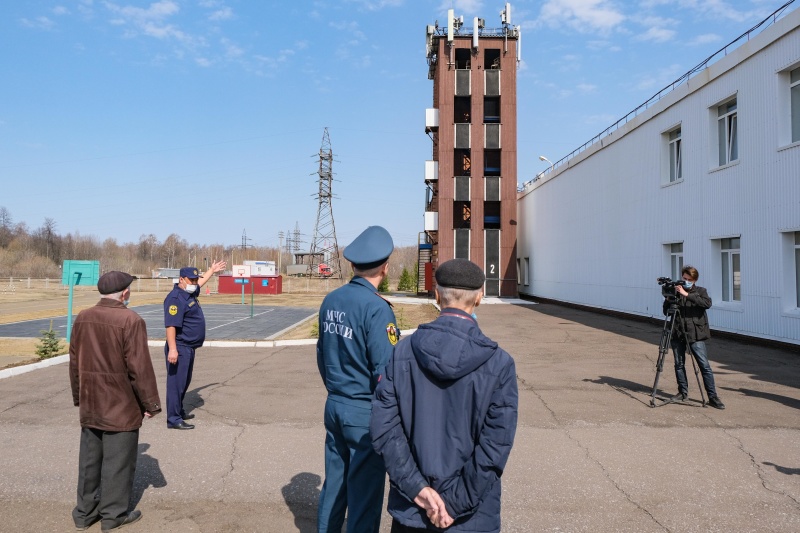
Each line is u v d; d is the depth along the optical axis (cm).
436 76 4188
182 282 668
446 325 234
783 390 851
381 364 304
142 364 405
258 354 1256
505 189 3538
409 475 226
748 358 1165
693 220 1747
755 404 762
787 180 1322
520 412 725
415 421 231
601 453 563
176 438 622
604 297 2484
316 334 1550
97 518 412
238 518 418
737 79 1512
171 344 646
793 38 1299
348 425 312
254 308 3180
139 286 6469
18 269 9525
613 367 1055
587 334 1603
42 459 555
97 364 400
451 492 221
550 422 678
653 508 431
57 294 4862
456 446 224
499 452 218
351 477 313
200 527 403
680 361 771
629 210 2227
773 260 1370
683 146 1809
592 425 664
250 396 832
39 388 897
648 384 898
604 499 450
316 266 8194
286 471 518
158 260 13538
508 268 3522
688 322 752
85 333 405
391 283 7762
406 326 1683
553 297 3316
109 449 401
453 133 3550
